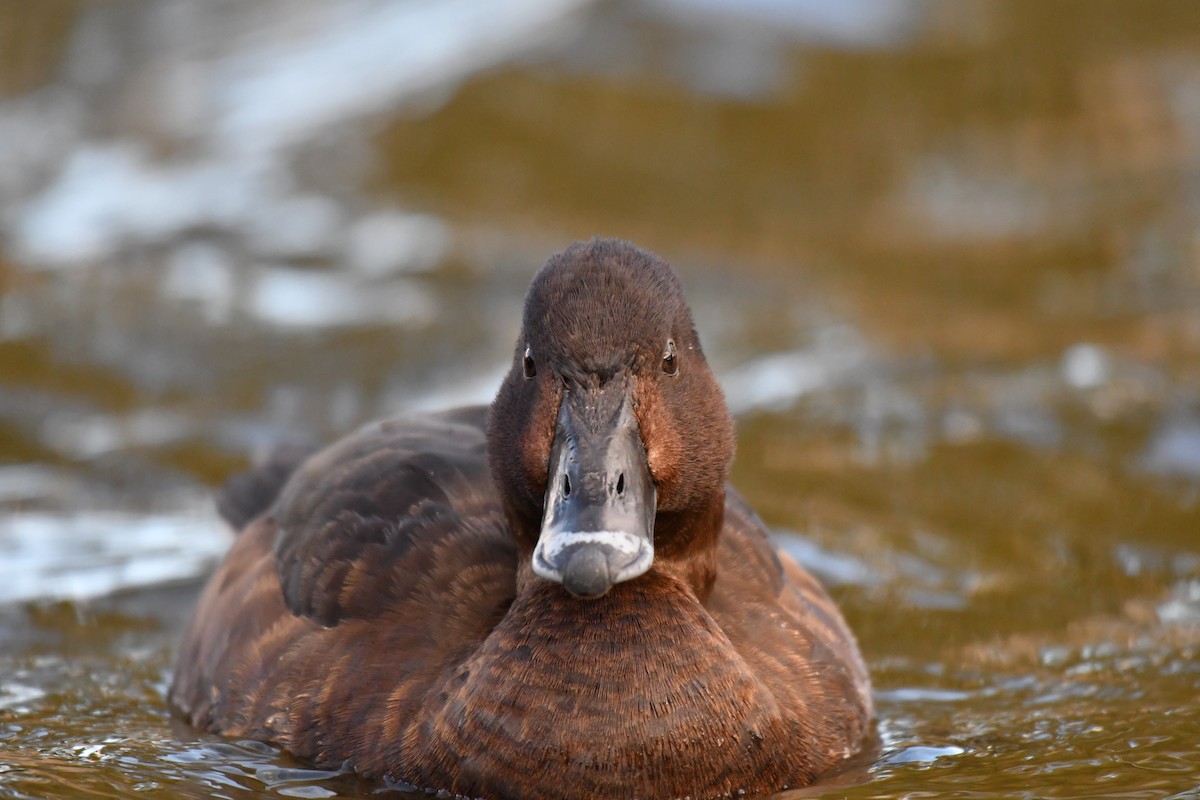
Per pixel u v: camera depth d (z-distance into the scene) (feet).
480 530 31.65
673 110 83.10
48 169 83.20
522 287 66.44
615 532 25.52
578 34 88.69
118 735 31.71
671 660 27.48
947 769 29.50
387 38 94.02
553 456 26.99
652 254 29.04
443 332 62.13
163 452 52.65
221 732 31.48
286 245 71.20
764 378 57.62
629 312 27.45
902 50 89.51
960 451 51.03
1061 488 48.21
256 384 58.54
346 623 30.96
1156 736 31.22
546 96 83.66
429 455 33.88
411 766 28.19
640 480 26.58
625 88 84.38
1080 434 52.01
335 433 54.54
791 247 71.92
